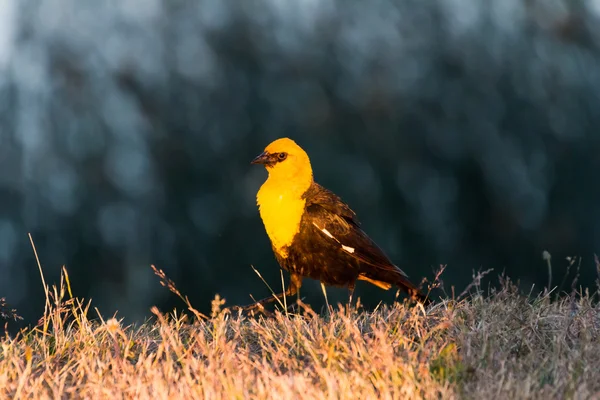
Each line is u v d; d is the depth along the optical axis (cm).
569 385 408
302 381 414
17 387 441
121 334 486
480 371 421
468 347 445
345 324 486
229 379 425
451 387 409
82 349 497
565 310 512
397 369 423
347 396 407
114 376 452
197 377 439
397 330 491
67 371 459
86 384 441
